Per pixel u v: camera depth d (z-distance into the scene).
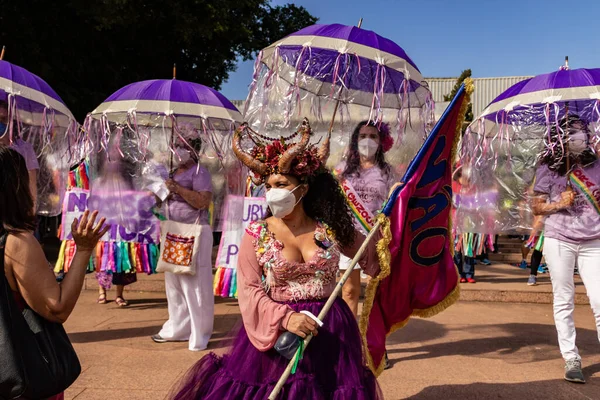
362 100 4.74
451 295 3.33
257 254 2.53
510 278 8.80
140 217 5.52
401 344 5.20
